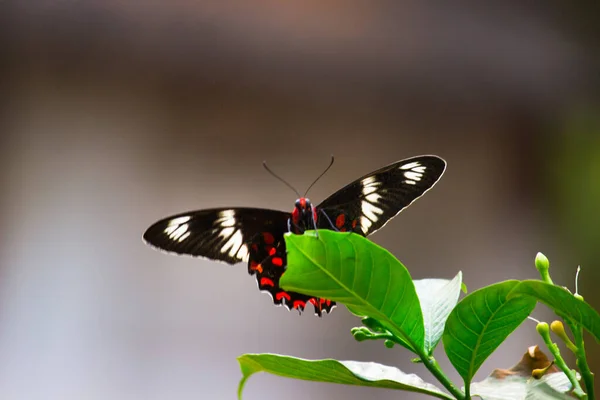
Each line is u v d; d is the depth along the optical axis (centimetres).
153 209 148
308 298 112
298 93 160
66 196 144
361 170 161
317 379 106
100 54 149
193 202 150
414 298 104
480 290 104
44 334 138
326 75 163
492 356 149
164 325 144
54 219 143
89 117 147
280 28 161
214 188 152
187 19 154
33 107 145
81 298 142
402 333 105
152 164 150
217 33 156
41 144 145
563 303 104
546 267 105
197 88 154
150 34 152
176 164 151
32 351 137
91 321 141
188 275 148
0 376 133
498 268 162
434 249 162
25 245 141
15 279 139
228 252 112
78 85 147
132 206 148
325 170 144
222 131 155
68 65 147
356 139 162
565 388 106
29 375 135
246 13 158
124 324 142
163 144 151
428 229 163
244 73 157
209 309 147
